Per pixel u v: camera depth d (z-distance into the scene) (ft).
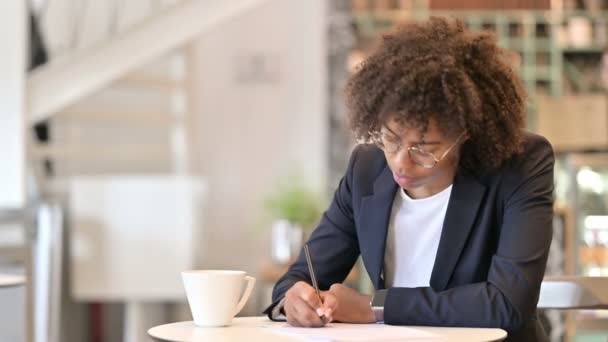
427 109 5.15
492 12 19.42
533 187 5.65
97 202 15.42
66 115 16.37
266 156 18.97
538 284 5.38
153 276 15.42
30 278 10.48
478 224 5.69
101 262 15.42
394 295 5.30
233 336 4.71
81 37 16.93
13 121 14.65
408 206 5.90
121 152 16.80
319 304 5.21
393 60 5.32
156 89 17.11
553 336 13.82
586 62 20.29
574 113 19.38
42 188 16.14
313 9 19.04
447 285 5.70
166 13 16.05
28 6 15.80
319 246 6.29
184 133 17.31
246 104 19.01
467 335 4.77
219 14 16.24
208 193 18.79
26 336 10.52
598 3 19.84
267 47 19.04
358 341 4.53
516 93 5.63
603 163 13.33
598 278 5.82
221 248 18.80
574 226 13.37
